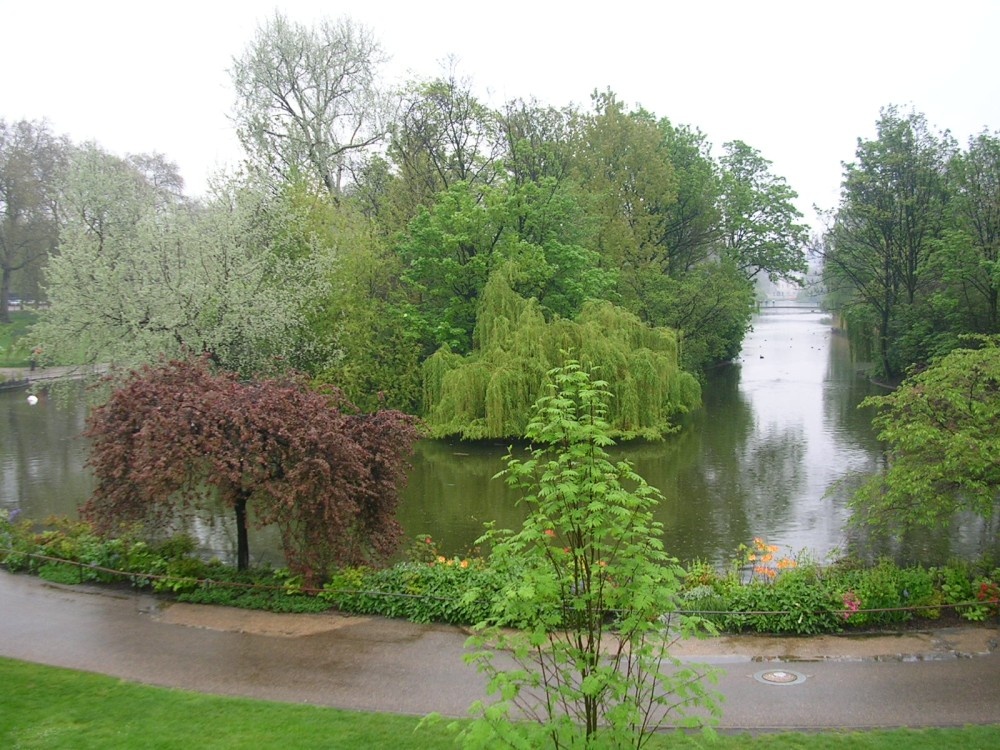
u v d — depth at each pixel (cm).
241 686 912
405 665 967
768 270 5394
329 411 1222
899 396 1361
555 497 598
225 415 1150
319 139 3641
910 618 1109
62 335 2053
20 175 5172
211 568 1298
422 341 3109
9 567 1357
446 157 3797
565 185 3484
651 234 4197
